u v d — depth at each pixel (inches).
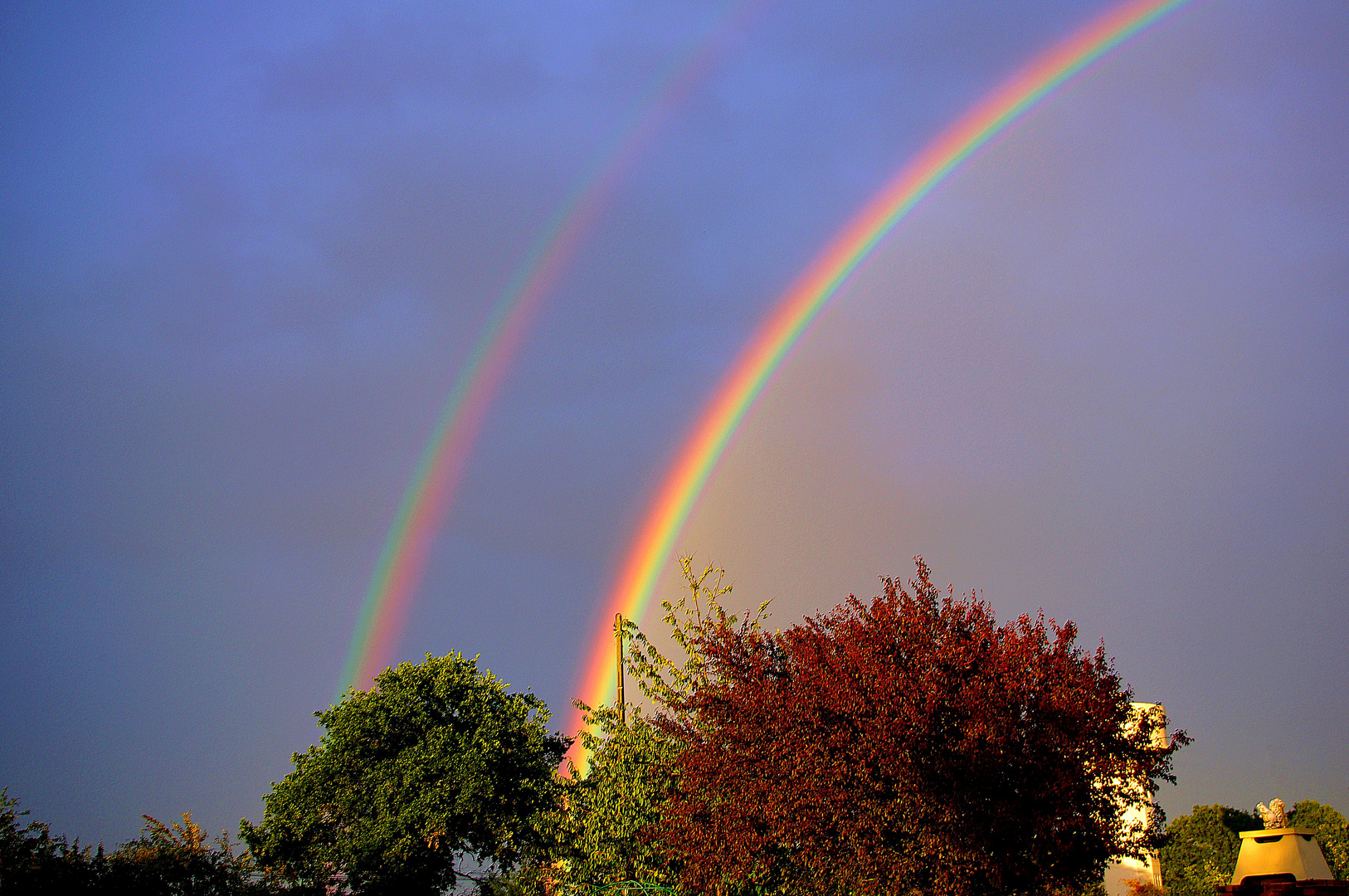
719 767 657.0
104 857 717.9
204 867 791.1
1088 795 572.4
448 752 1277.1
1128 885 1221.7
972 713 562.6
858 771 569.3
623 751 836.0
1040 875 553.6
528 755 1323.8
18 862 649.0
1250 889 655.8
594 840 820.6
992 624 629.9
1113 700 600.4
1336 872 1259.8
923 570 655.8
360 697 1362.0
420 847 1225.4
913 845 559.8
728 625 735.7
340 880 1021.2
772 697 641.0
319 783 1285.7
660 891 771.4
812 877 617.0
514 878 1181.1
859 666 610.2
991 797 560.1
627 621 891.4
